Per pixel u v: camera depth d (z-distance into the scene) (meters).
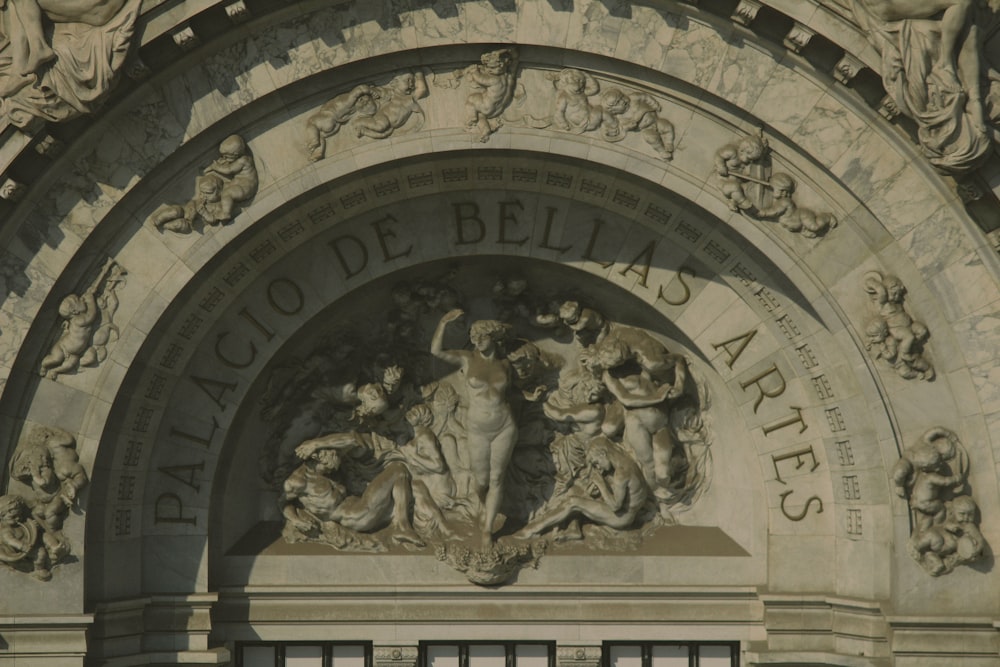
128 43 77.75
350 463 90.69
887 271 82.19
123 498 85.88
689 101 82.12
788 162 82.31
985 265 80.88
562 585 89.38
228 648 88.94
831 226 82.31
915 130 79.38
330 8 81.00
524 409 90.75
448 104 82.69
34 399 82.56
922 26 76.88
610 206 85.75
